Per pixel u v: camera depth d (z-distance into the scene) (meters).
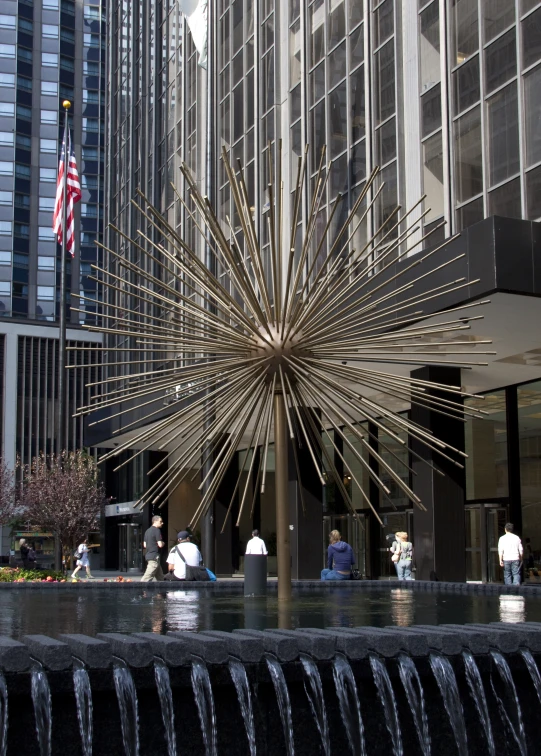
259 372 6.70
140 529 38.28
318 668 3.59
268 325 6.69
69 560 33.62
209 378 7.22
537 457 20.42
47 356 51.69
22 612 6.46
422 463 18.88
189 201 28.20
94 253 56.59
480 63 16.88
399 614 6.07
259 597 7.77
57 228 27.64
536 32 15.55
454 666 3.75
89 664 3.31
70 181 28.05
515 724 3.84
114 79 41.22
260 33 25.00
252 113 25.09
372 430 25.03
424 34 18.59
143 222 33.31
